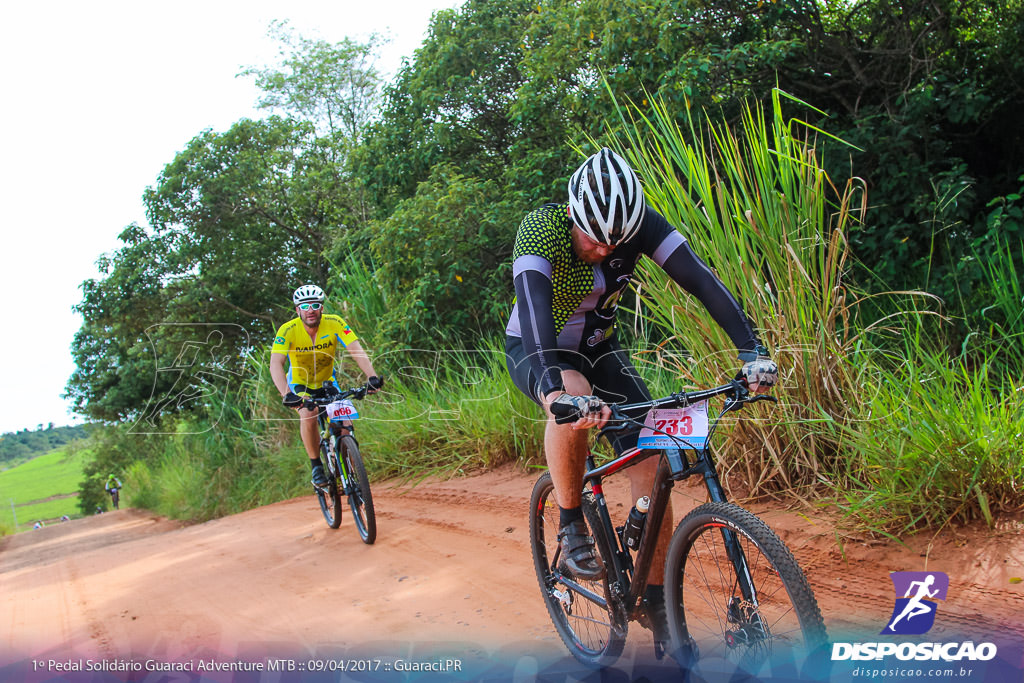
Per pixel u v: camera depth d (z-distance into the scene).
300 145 19.84
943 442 3.17
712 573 2.20
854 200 6.64
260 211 18.75
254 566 5.04
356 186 16.58
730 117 7.24
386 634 3.26
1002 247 5.65
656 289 4.23
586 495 2.75
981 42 7.83
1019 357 4.29
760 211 4.03
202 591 4.52
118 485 20.88
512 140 10.48
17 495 54.41
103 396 21.81
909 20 7.78
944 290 5.68
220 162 18.83
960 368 3.73
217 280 18.41
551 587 3.02
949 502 3.11
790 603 1.95
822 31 7.81
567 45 7.77
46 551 9.52
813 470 3.75
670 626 2.26
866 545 3.16
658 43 7.02
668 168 4.25
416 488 6.57
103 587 5.07
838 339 3.93
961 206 6.19
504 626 3.19
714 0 7.59
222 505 10.70
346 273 11.32
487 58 10.34
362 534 5.22
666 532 2.47
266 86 21.86
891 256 6.28
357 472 5.10
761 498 3.87
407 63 11.37
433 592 3.79
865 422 3.54
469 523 5.04
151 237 18.59
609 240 2.36
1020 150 7.54
